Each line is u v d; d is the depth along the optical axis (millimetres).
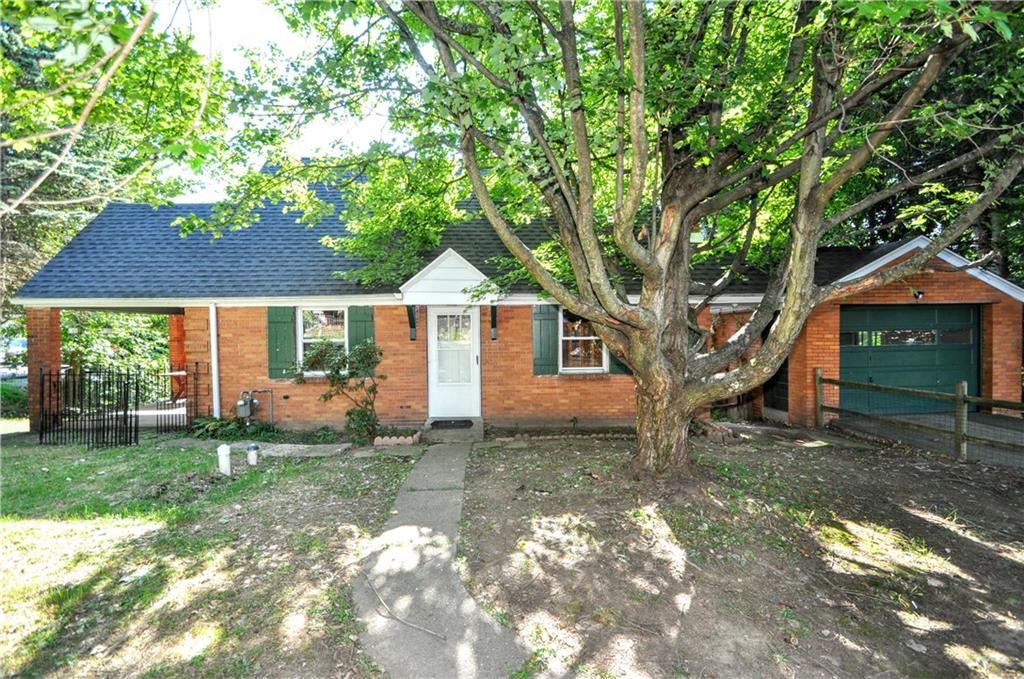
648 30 4996
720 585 4383
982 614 4246
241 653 3508
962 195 7977
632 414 10859
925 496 6305
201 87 5953
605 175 7730
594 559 4598
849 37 5008
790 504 5844
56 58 2283
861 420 9844
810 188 5129
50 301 10008
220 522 5441
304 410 10570
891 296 10586
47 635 3637
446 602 4043
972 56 6594
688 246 6180
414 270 10164
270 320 10492
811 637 3885
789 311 5227
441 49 4867
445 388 10758
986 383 11078
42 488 6496
